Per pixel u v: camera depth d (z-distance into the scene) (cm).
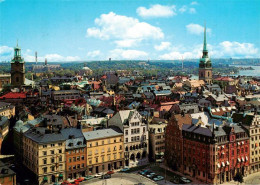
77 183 12925
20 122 16450
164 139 16600
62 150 13438
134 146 15800
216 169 12825
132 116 15662
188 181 13175
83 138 14162
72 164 13762
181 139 14438
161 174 14325
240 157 13775
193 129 13988
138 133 15888
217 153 12838
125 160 15525
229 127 13412
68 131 14325
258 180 13412
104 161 14725
